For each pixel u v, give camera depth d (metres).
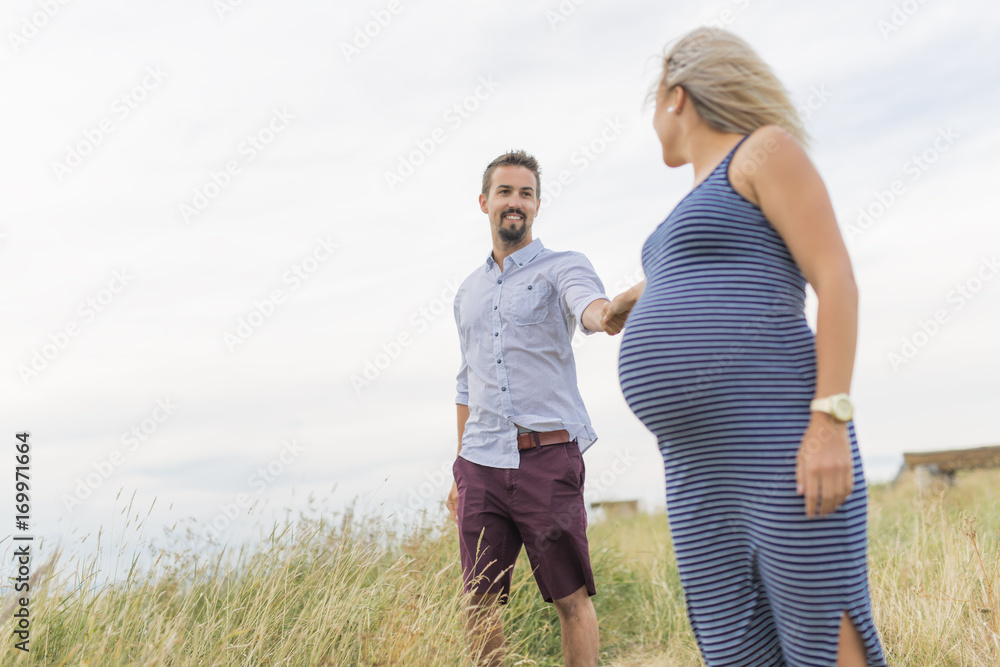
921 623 3.12
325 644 2.86
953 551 3.51
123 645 2.56
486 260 3.34
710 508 1.79
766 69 1.88
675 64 1.96
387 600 3.29
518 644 3.48
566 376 3.14
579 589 3.01
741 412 1.71
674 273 1.86
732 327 1.73
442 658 2.82
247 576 3.26
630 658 4.20
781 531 1.65
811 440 1.60
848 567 1.61
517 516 3.03
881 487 8.25
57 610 2.63
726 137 1.88
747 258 1.77
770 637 1.81
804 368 1.71
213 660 2.61
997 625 2.90
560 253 3.18
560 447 3.04
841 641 1.62
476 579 2.95
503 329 3.14
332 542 3.73
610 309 2.49
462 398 3.48
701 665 3.93
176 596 3.09
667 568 5.00
